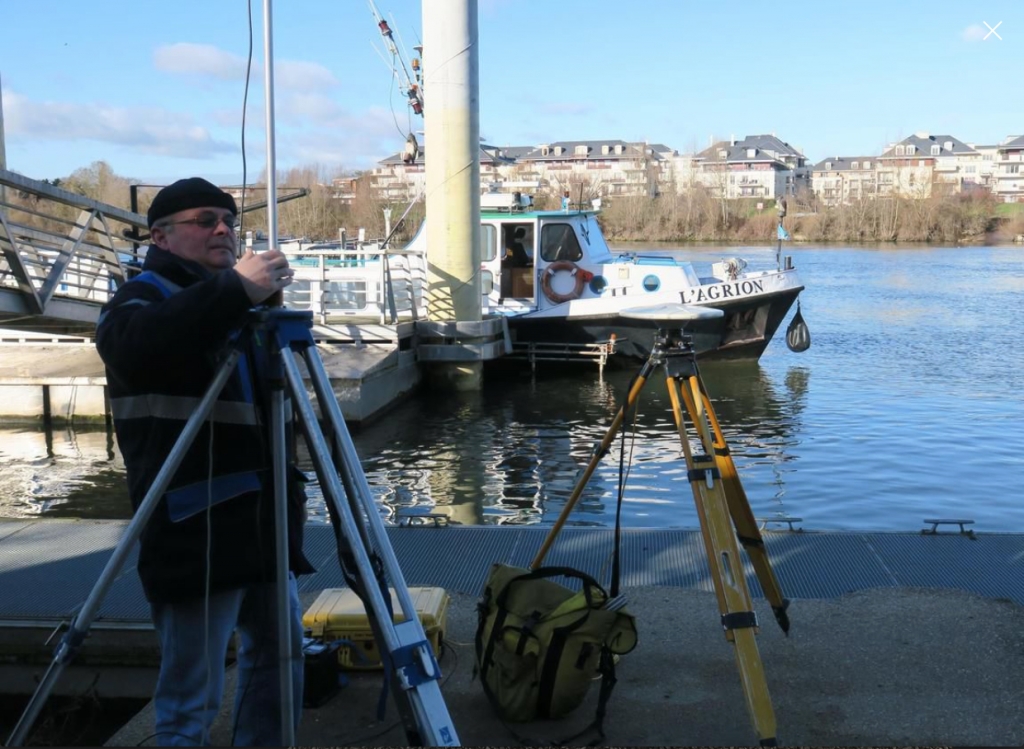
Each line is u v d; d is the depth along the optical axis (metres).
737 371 16.17
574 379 15.72
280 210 40.66
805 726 2.76
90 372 12.90
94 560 4.54
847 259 49.78
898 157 122.88
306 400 2.02
